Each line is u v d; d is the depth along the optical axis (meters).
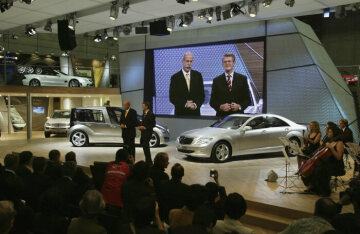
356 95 14.43
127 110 9.59
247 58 13.65
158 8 11.43
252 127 10.50
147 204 2.80
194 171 8.63
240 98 13.85
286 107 12.83
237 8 10.64
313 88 12.24
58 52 24.88
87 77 20.08
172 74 15.62
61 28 12.16
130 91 17.06
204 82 14.73
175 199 4.28
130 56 16.92
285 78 12.80
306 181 6.68
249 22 13.51
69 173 4.79
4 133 20.33
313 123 8.16
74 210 4.34
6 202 2.69
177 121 15.52
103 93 19.56
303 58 12.41
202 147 9.72
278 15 12.03
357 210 3.68
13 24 14.23
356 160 6.61
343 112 12.04
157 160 5.14
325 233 2.63
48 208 3.32
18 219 3.29
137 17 12.69
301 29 12.88
